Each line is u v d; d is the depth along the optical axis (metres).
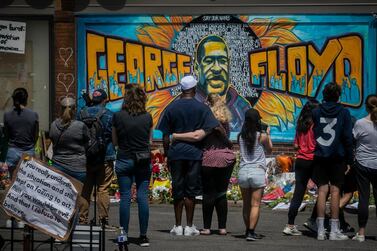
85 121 13.05
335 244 12.97
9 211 9.74
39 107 20.78
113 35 20.41
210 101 14.03
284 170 19.22
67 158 12.62
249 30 20.03
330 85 13.14
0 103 20.84
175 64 20.27
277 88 20.03
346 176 14.02
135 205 17.67
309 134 13.55
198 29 20.17
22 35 20.73
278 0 19.91
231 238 13.48
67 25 20.44
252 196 13.22
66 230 9.77
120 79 20.45
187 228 13.68
